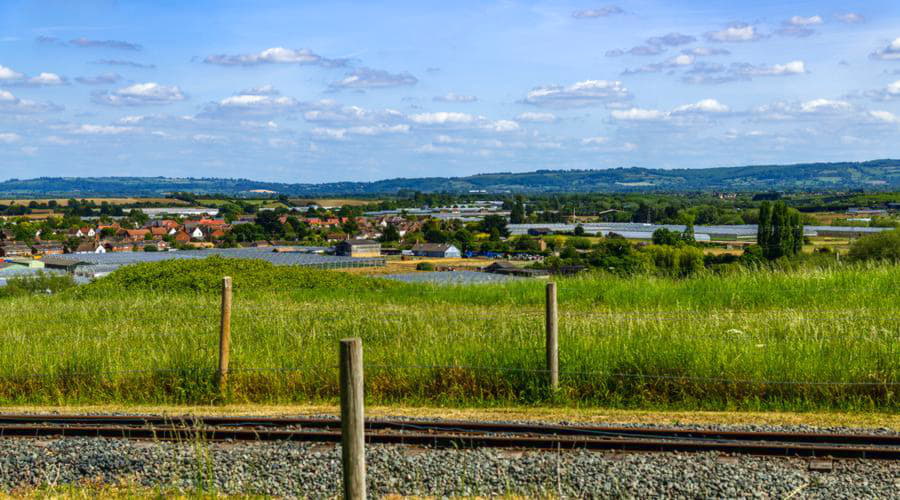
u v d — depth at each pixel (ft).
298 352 42.09
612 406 34.58
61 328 55.26
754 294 58.85
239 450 28.84
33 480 26.91
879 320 45.16
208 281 82.28
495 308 61.77
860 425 30.91
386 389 36.81
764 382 34.50
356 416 17.13
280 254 245.86
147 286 82.53
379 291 77.92
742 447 27.73
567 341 39.55
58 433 31.50
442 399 35.70
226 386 37.35
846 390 34.01
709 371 35.50
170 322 56.18
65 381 39.37
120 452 28.78
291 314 56.13
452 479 25.68
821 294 58.23
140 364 40.32
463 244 396.78
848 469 25.88
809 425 30.81
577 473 25.79
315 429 31.35
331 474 26.32
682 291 62.80
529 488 24.97
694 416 32.76
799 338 40.42
